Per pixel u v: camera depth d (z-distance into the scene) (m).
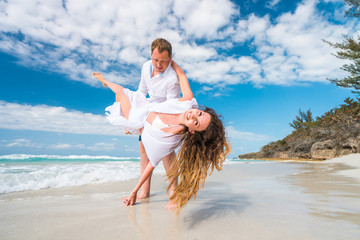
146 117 2.43
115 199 2.61
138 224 1.68
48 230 1.55
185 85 2.68
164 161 2.68
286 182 3.97
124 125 2.47
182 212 2.01
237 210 2.04
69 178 4.13
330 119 17.94
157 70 2.76
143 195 2.77
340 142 15.12
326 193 2.84
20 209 2.11
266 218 1.78
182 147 2.19
